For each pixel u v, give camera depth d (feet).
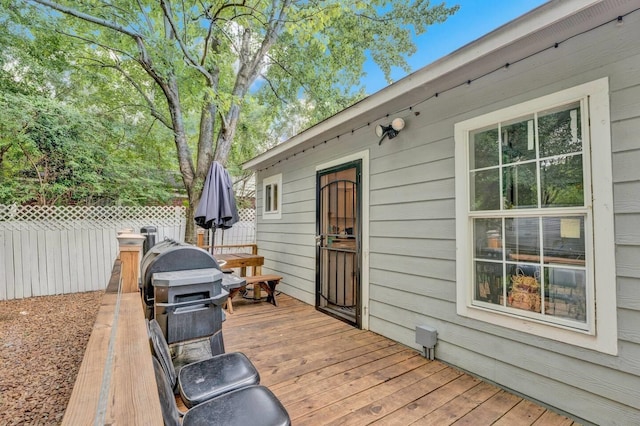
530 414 6.40
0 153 20.02
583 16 5.82
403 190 10.14
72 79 21.71
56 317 13.50
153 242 13.85
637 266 5.53
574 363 6.25
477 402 6.81
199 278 6.62
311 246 15.24
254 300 15.72
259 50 21.99
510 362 7.25
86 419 2.54
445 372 8.18
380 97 9.96
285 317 12.91
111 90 23.88
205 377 4.80
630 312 5.60
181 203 32.30
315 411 6.39
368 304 11.38
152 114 23.25
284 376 7.82
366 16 24.75
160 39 17.12
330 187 14.12
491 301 7.79
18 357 9.82
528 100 7.04
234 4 17.98
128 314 5.65
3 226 15.97
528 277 7.08
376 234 11.18
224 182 14.03
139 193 26.48
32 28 15.88
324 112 28.78
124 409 2.77
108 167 22.48
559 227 6.60
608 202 5.85
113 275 8.93
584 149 6.19
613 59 5.84
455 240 8.48
